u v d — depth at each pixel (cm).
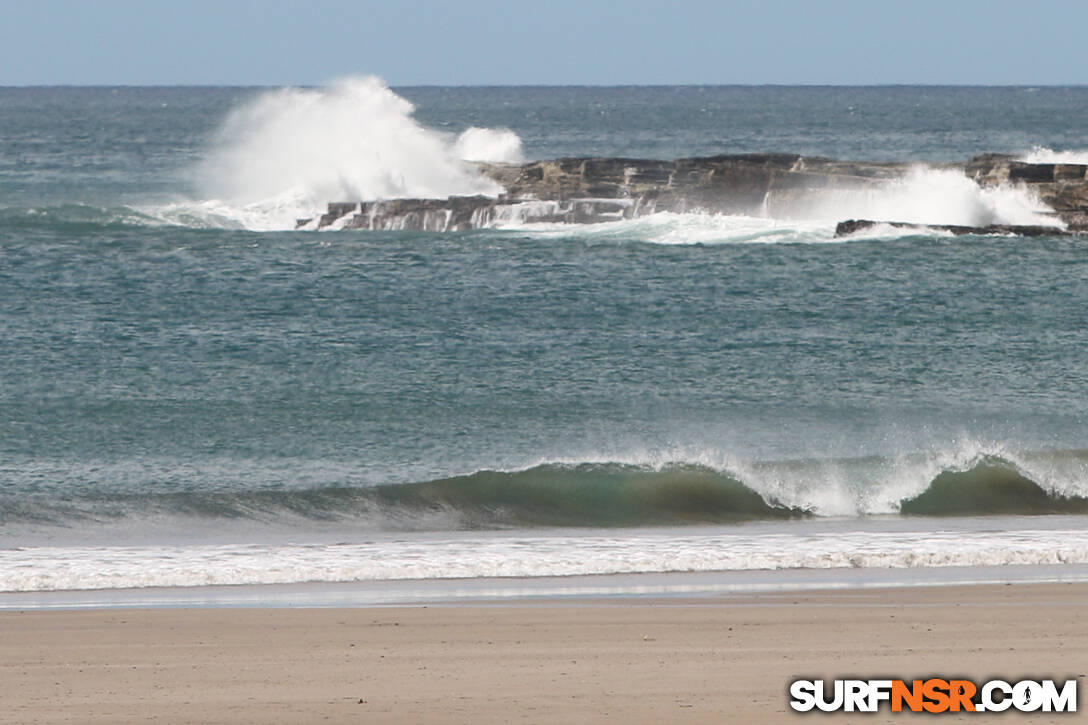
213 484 7775
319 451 8619
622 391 10525
